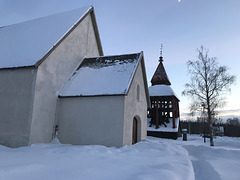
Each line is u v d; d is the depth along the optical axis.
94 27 17.91
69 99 12.46
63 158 6.71
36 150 8.62
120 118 11.10
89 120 11.70
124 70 13.22
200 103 19.86
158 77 30.44
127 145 11.38
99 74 13.55
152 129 26.64
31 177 4.35
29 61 11.19
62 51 13.27
